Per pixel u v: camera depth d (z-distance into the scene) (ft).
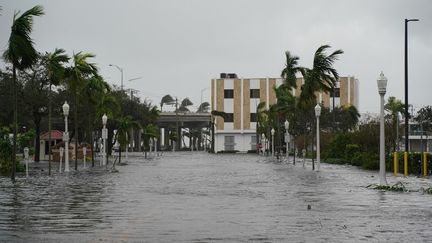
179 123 516.73
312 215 46.62
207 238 35.65
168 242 34.24
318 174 110.01
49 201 57.52
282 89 191.42
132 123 178.91
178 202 56.85
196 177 101.09
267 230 38.81
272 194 65.98
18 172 116.67
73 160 187.73
